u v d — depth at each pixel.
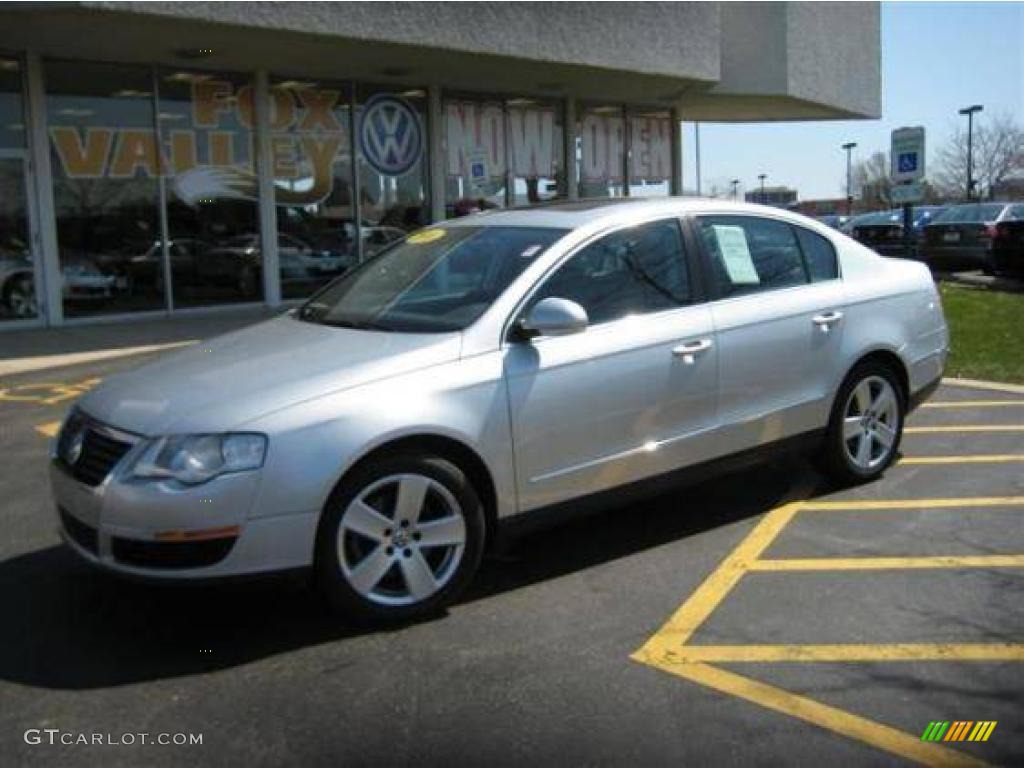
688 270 5.26
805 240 5.92
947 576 4.75
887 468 6.55
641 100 21.81
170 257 15.29
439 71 16.72
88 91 14.38
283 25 12.91
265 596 4.57
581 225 5.01
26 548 5.23
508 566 4.95
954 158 72.69
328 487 3.97
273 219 16.31
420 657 3.98
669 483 5.10
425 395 4.21
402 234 18.11
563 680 3.78
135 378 4.49
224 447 3.85
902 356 6.20
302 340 4.67
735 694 3.66
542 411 4.54
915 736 3.37
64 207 14.25
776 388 5.51
